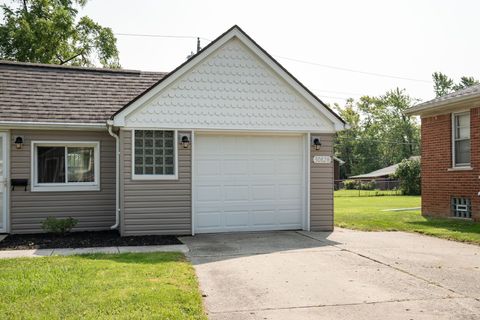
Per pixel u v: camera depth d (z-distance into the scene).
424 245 10.02
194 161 11.71
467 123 14.37
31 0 31.20
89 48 33.09
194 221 11.69
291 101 12.28
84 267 7.36
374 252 9.17
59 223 11.48
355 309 5.62
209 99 11.75
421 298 6.05
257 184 12.30
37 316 4.98
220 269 7.71
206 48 11.61
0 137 12.11
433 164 15.62
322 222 12.48
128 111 11.16
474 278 7.07
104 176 12.87
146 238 10.94
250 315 5.41
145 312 5.12
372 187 52.28
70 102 12.97
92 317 4.95
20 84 13.23
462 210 14.45
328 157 12.56
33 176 12.30
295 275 7.29
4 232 12.11
